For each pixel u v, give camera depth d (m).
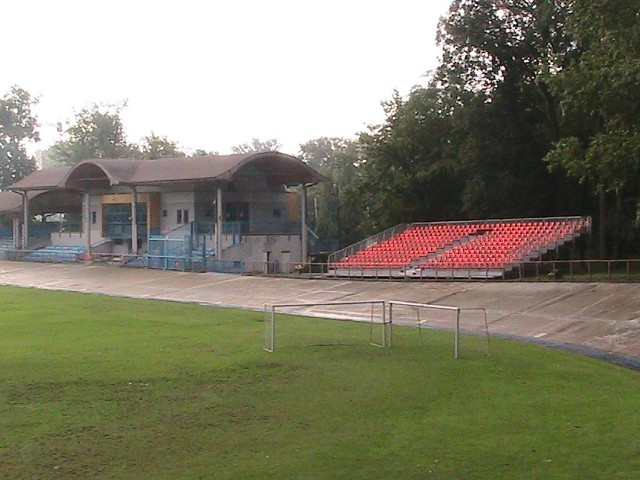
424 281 37.59
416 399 13.20
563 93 32.97
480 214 50.41
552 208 49.81
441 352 18.38
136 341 19.94
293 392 13.71
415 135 53.44
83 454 10.00
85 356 17.41
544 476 9.08
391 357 17.55
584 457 9.83
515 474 9.16
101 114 98.88
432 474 9.16
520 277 36.22
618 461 9.66
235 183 54.03
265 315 26.45
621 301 27.22
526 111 49.06
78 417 11.85
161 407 12.53
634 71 25.03
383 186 53.94
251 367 16.06
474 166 49.53
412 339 20.70
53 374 15.18
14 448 10.24
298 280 40.34
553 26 44.94
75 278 45.66
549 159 32.69
